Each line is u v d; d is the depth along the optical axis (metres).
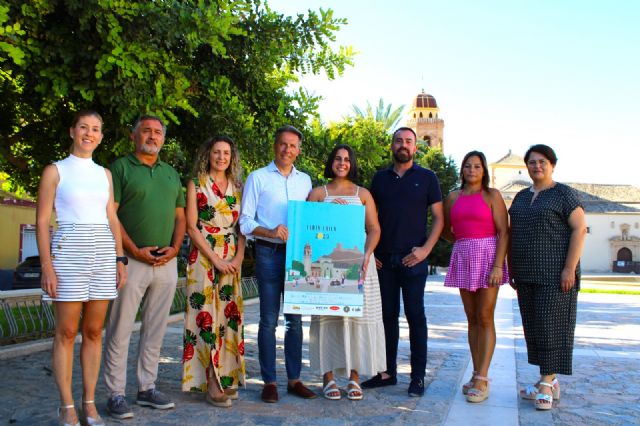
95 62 5.52
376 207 5.04
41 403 4.55
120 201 4.21
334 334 4.73
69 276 3.59
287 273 4.52
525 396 4.77
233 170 4.73
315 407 4.47
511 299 15.67
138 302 4.23
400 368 6.09
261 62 7.05
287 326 4.87
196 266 4.55
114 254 3.82
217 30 5.62
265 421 4.10
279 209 4.66
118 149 6.05
